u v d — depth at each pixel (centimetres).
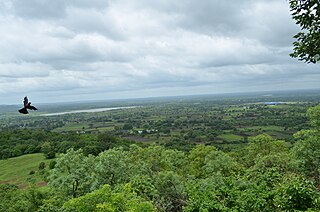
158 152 3588
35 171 5544
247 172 1923
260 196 1192
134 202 1416
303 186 1068
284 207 1064
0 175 5469
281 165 2323
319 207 1012
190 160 4369
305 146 2491
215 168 3052
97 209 1431
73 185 2564
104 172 2538
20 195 3325
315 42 762
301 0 759
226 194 1369
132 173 2739
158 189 2259
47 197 3028
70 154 2720
